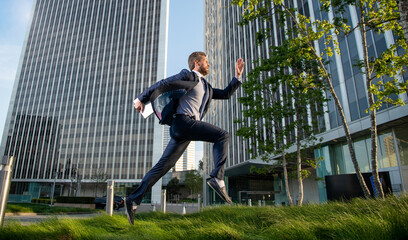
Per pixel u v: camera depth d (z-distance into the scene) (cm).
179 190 7106
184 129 216
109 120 6800
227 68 4669
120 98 6944
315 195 2670
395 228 310
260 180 3177
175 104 225
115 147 6500
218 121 4884
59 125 7194
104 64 7475
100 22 8081
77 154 6744
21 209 1645
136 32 7581
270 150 1444
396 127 1586
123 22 7831
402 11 441
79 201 2428
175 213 993
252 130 1457
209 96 246
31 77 8100
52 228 445
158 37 7306
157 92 203
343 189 1027
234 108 4041
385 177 998
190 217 806
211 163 5325
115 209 2514
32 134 7325
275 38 2855
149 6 7781
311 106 1442
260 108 1430
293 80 1122
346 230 353
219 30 5434
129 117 6675
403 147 1530
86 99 7225
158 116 223
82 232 430
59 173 6669
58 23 8594
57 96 7562
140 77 7012
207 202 2166
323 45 2012
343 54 1842
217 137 221
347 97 1794
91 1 8494
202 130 218
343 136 1797
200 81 238
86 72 7556
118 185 6159
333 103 1906
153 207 1300
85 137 6838
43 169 6831
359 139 1822
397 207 426
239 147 3700
